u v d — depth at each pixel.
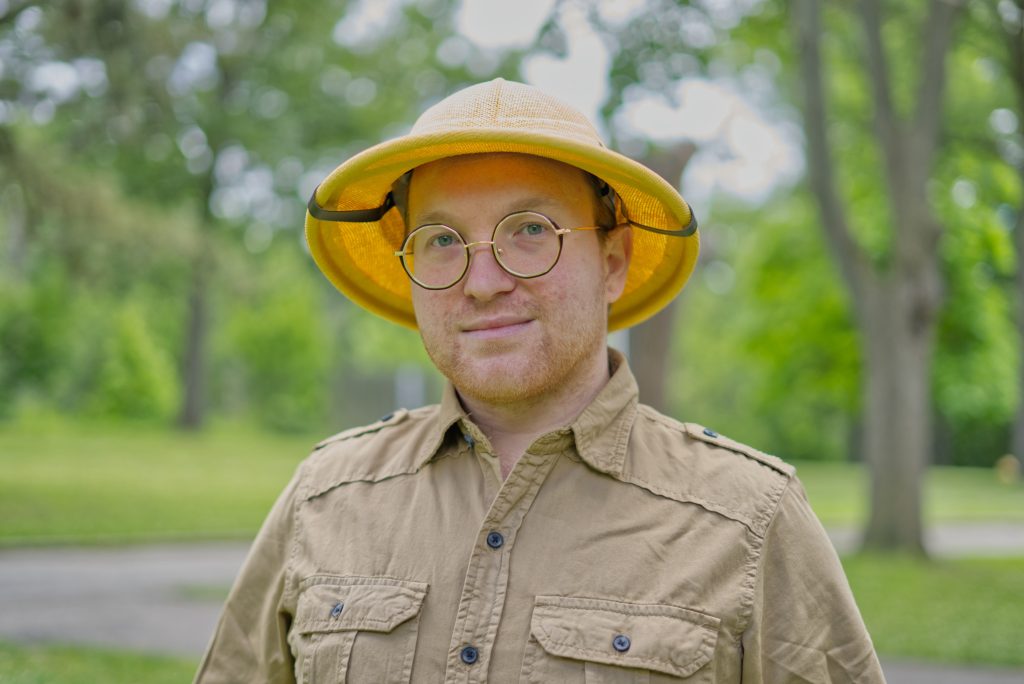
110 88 13.39
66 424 31.16
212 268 20.14
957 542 14.01
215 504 14.03
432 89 24.72
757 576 1.70
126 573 9.15
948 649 6.68
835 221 11.63
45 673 4.99
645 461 1.80
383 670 1.69
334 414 47.19
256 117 25.73
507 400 1.75
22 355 30.84
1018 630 7.28
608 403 1.81
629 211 1.96
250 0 23.52
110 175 22.11
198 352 30.23
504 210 1.74
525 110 1.81
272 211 26.95
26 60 12.71
